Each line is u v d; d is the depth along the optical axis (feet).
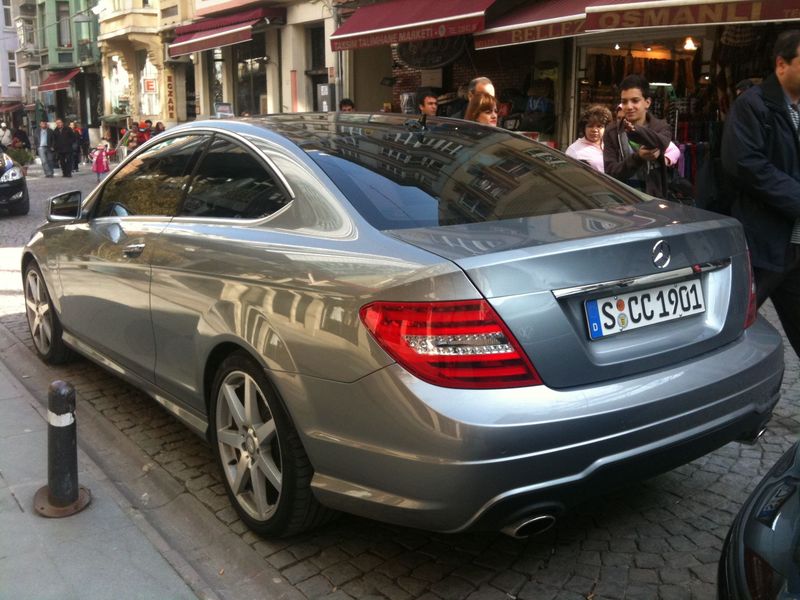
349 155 10.14
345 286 8.20
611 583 9.00
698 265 8.98
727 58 32.01
